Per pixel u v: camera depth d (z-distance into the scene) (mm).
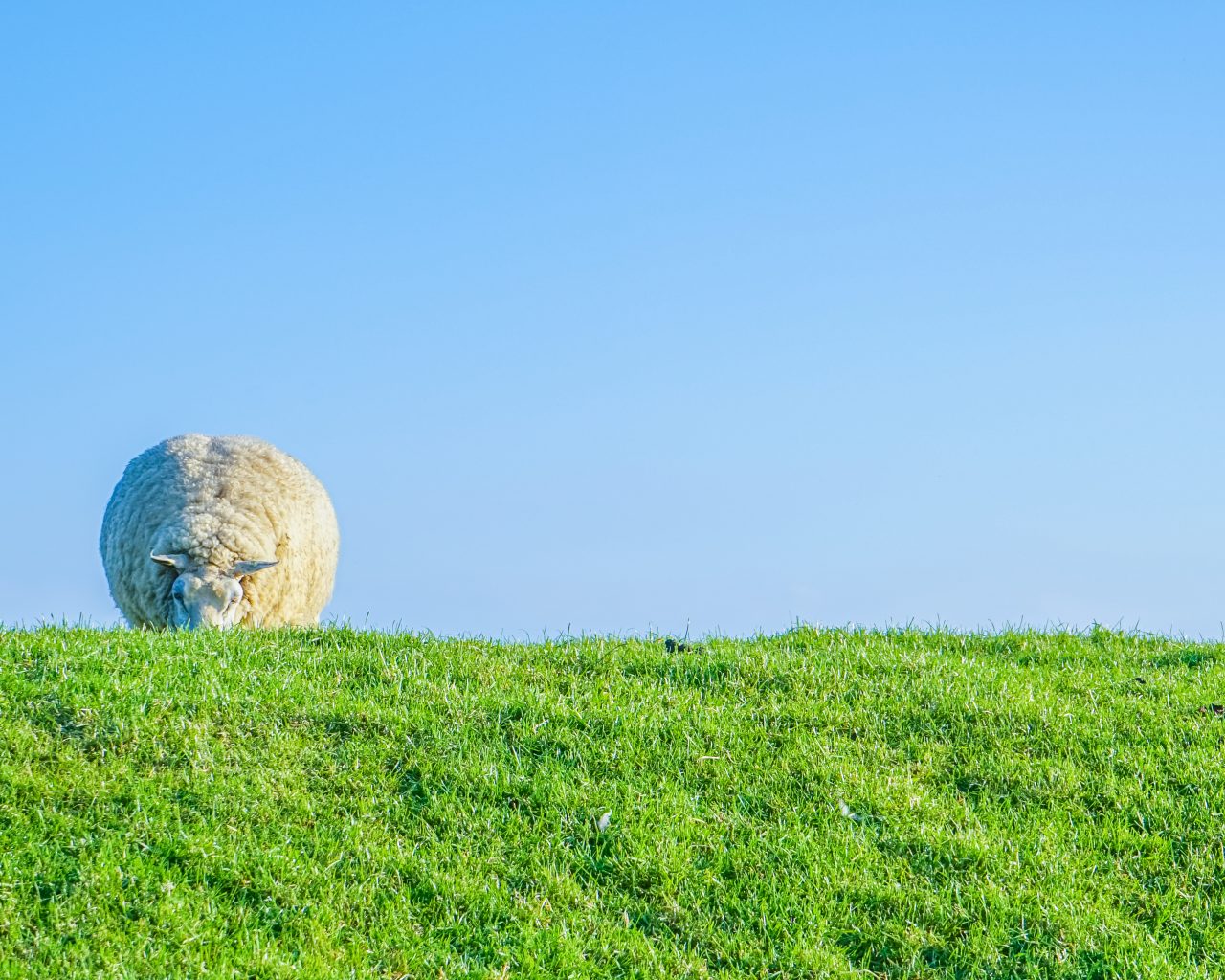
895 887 6176
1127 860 6285
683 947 6055
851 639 7371
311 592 7848
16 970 5695
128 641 6746
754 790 6418
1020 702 6770
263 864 6090
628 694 6766
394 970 5938
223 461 7707
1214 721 6754
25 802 6164
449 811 6285
